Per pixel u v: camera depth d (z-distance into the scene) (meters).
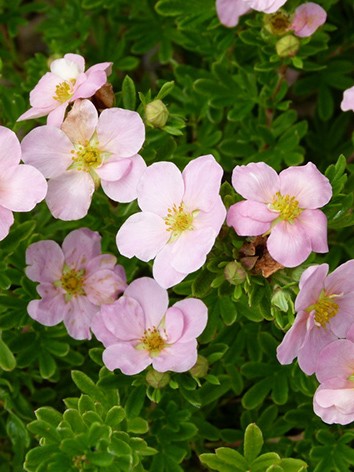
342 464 0.32
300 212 0.29
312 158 0.41
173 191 0.30
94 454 0.29
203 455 0.29
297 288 0.29
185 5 0.38
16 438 0.34
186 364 0.30
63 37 0.42
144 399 0.32
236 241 0.29
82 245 0.33
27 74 0.42
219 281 0.30
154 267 0.30
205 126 0.39
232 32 0.38
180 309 0.30
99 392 0.31
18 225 0.33
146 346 0.31
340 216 0.31
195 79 0.39
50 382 0.38
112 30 0.42
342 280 0.29
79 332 0.33
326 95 0.40
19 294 0.34
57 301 0.33
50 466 0.29
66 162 0.30
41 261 0.33
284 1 0.32
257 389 0.34
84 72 0.32
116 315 0.31
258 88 0.39
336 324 0.30
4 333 0.34
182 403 0.34
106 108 0.31
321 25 0.36
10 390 0.34
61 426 0.29
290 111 0.38
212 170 0.29
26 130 0.37
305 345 0.29
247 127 0.38
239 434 0.34
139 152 0.33
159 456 0.33
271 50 0.35
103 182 0.30
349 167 0.35
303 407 0.34
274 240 0.28
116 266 0.33
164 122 0.31
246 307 0.32
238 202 0.29
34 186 0.30
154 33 0.41
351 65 0.40
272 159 0.38
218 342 0.34
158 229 0.30
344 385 0.29
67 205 0.31
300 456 0.34
